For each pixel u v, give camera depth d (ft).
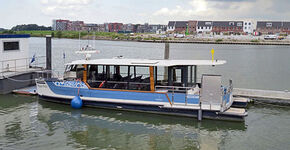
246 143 40.96
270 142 41.16
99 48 204.44
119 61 53.42
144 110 52.08
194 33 429.79
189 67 51.96
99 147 39.11
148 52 180.14
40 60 130.93
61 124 47.52
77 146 39.11
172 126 47.21
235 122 47.93
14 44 71.97
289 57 170.40
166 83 53.62
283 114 54.19
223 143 40.96
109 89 53.11
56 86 57.26
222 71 113.91
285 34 377.09
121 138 42.39
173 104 49.49
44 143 39.73
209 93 47.14
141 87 52.42
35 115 51.67
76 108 54.60
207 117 49.14
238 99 57.36
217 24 420.77
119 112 53.26
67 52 167.02
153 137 43.01
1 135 42.19
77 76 56.80
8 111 53.62
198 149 39.09
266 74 108.37
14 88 66.33
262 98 60.59
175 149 39.06
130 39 337.93
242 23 407.44
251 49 229.25
